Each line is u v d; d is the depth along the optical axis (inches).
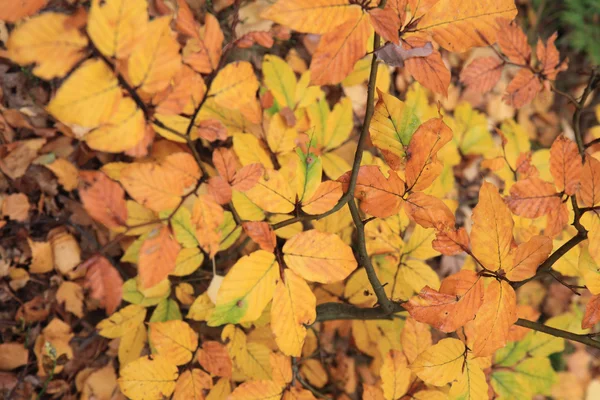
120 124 25.5
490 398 39.0
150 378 35.3
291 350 30.3
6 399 41.7
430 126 28.9
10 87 45.4
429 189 38.6
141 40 24.7
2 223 42.5
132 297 38.9
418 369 31.6
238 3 32.4
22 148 44.4
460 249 29.2
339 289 41.5
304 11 26.4
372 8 26.8
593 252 29.4
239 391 33.9
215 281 35.0
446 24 27.9
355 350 50.6
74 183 46.1
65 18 24.0
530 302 58.8
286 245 29.9
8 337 42.9
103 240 46.3
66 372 43.4
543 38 78.0
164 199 28.9
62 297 44.1
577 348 59.4
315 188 30.0
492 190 28.4
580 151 35.0
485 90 36.9
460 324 28.8
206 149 46.9
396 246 39.4
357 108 55.7
